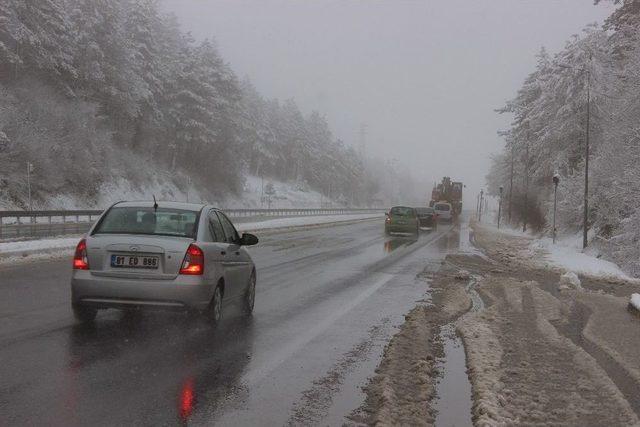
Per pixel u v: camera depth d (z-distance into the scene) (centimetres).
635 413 482
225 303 798
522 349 691
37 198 4384
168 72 6975
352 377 572
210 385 530
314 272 1466
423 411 478
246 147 9475
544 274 1639
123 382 528
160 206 787
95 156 5238
